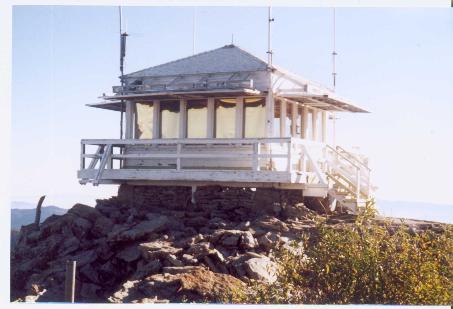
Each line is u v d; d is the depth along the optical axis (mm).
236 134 22062
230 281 15164
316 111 25984
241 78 22203
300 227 18359
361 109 26156
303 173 20641
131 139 22312
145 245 17562
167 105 23312
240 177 20359
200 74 22891
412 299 10688
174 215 20828
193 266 16094
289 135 23484
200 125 22734
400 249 11500
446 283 11258
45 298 17297
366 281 10867
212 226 19469
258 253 16969
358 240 11305
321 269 11078
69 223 20750
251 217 20516
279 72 22266
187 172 21297
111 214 21375
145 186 22812
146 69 23953
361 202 20859
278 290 11539
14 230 24797
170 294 14602
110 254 18984
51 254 19891
